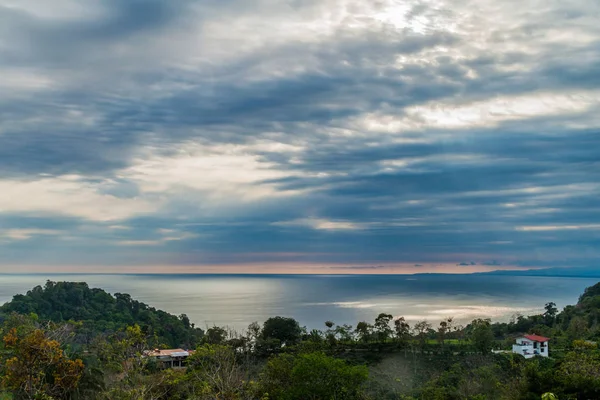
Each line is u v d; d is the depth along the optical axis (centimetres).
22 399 2702
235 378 2980
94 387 3053
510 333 10794
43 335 2747
